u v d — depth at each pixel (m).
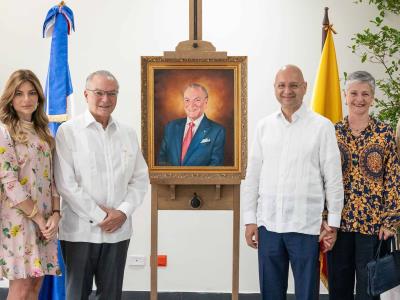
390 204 2.92
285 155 2.94
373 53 4.48
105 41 4.55
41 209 2.85
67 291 2.95
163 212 4.61
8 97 2.80
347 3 4.50
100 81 2.91
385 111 4.01
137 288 4.63
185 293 4.61
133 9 4.55
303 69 4.53
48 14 3.60
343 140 3.04
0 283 4.62
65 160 2.91
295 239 2.92
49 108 3.57
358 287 3.03
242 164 3.28
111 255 2.94
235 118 3.29
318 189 2.92
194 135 3.30
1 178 2.73
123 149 3.02
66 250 2.96
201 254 4.62
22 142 2.78
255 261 4.59
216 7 4.55
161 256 4.62
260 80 4.55
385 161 2.98
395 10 4.36
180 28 4.55
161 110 3.29
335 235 2.94
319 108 3.78
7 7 4.57
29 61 4.58
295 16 4.52
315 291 2.95
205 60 3.28
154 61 3.28
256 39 4.54
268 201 2.97
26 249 2.79
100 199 2.93
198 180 3.28
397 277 2.89
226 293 4.62
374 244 2.97
